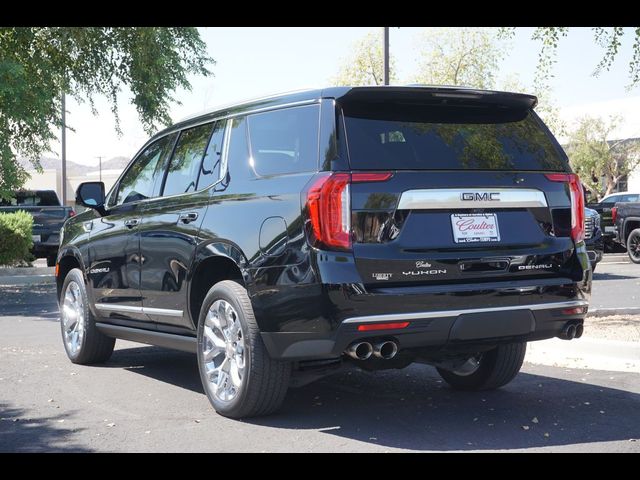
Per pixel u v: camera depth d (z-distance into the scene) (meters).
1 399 6.40
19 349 8.85
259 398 5.45
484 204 5.31
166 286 6.40
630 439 5.05
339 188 4.98
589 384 6.63
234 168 5.87
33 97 17.47
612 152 43.28
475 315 5.16
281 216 5.23
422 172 5.16
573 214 5.68
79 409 6.04
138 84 19.55
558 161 5.73
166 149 6.91
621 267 20.30
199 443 5.07
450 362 5.93
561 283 5.49
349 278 4.92
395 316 4.97
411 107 5.40
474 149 5.42
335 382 6.93
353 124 5.18
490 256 5.28
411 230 5.10
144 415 5.83
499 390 6.52
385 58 18.08
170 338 6.49
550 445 4.94
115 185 7.59
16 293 15.89
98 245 7.47
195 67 20.14
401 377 7.14
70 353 7.98
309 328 5.02
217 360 5.86
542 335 5.53
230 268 5.98
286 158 5.43
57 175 69.00
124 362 8.09
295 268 5.08
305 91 5.45
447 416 5.68
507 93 5.52
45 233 21.00
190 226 6.06
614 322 9.66
